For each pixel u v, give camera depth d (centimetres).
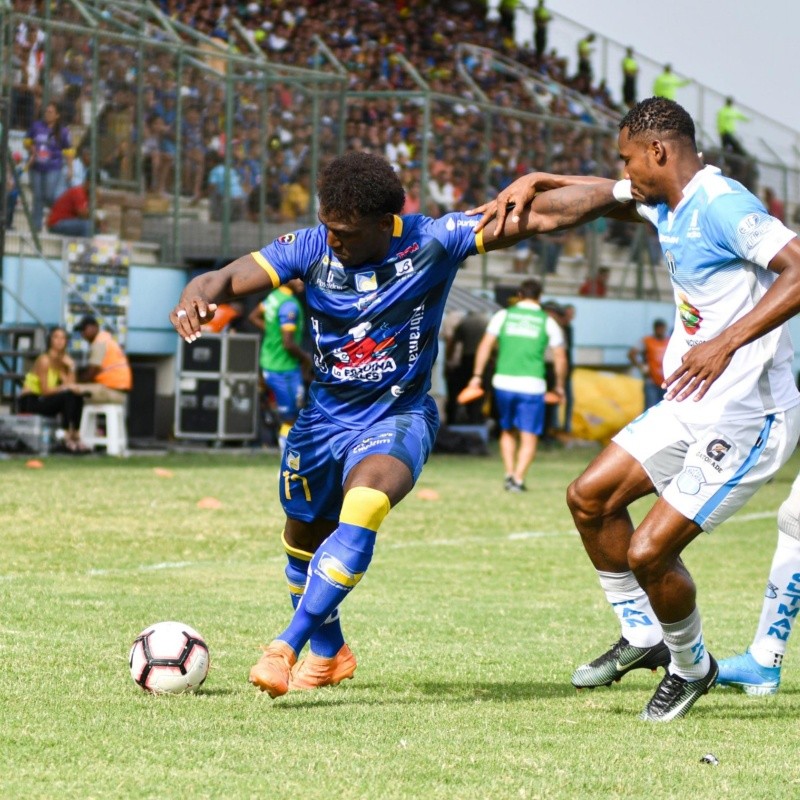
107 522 2686
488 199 6356
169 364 5306
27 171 4806
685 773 1014
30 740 1041
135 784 926
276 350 3969
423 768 995
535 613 1866
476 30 8012
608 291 7006
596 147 6869
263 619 1691
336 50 7075
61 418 4319
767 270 1193
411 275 1218
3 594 1805
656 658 1325
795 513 1375
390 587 2084
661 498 1223
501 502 3434
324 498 1283
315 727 1118
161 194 5247
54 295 4853
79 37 4891
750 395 1223
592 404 6303
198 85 5300
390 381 1239
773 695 1387
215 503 3055
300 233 1249
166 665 1220
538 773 995
